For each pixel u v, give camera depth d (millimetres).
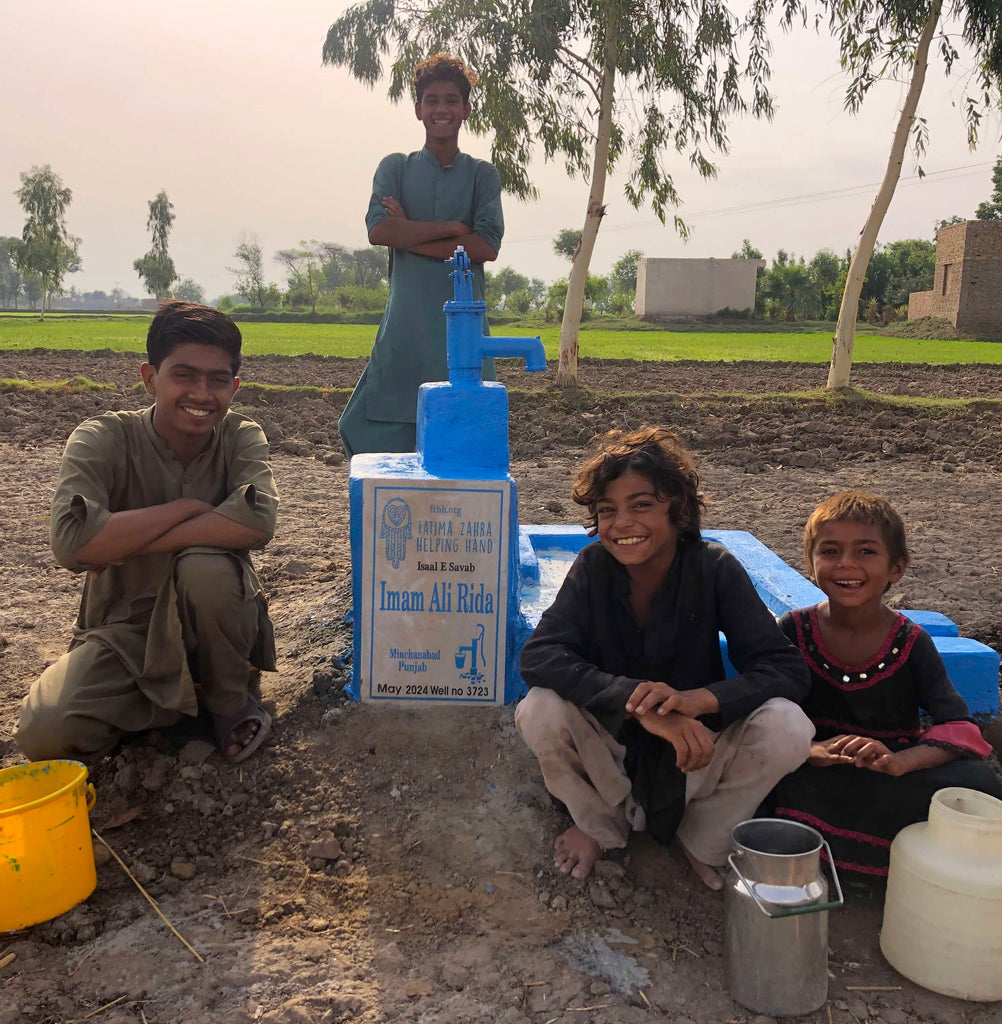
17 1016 2166
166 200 98000
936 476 9008
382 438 5121
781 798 2775
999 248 45844
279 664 3859
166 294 99750
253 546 3135
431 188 5043
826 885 2277
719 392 15578
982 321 46594
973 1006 2305
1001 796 2639
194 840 2861
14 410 11516
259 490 3146
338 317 70438
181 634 2998
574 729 2648
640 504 2645
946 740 2590
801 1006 2244
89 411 11938
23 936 2471
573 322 14945
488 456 3516
